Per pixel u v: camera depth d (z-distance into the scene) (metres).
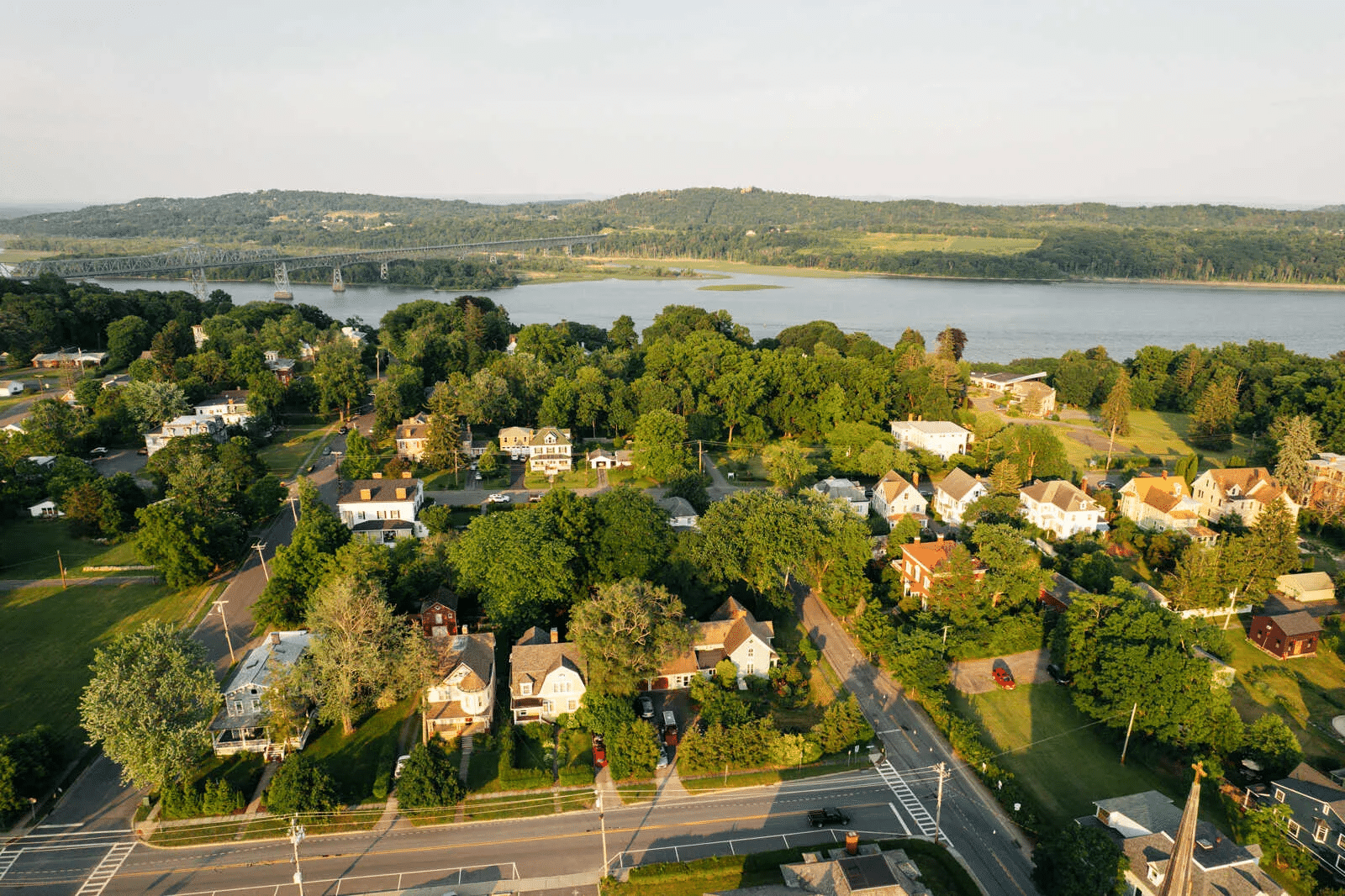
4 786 67.81
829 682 90.94
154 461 137.00
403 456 164.25
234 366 198.12
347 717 78.62
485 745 78.50
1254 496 131.12
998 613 100.00
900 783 75.12
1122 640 84.00
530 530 96.88
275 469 157.50
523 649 84.69
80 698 82.94
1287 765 75.00
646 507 104.19
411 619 93.56
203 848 66.12
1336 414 166.50
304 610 95.75
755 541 101.00
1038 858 63.28
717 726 77.12
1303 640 96.31
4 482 129.38
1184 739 78.19
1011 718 84.81
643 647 82.56
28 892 61.41
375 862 65.00
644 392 178.75
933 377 192.88
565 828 68.81
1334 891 62.16
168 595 106.38
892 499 131.62
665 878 62.47
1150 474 157.62
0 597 105.12
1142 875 61.19
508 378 197.62
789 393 183.75
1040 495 129.88
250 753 76.88
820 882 57.81
